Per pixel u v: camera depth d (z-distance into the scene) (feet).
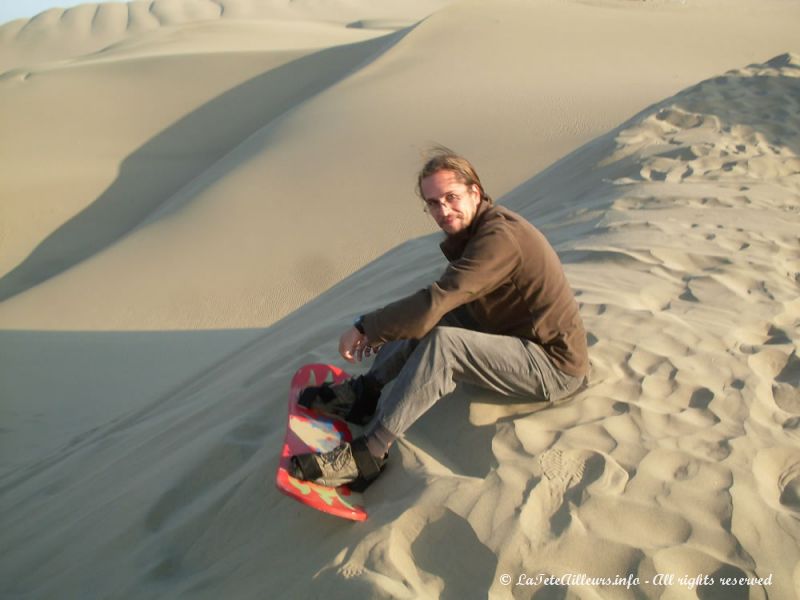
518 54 96.73
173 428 13.79
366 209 58.34
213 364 20.34
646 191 22.16
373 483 9.07
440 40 105.09
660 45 102.83
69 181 102.27
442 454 9.44
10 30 382.01
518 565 7.41
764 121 27.71
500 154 61.11
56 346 37.35
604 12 117.70
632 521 7.79
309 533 8.64
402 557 7.80
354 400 10.02
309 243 56.29
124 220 93.56
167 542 9.56
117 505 11.16
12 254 86.84
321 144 70.59
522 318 9.32
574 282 14.49
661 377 10.61
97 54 202.28
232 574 8.55
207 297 53.78
